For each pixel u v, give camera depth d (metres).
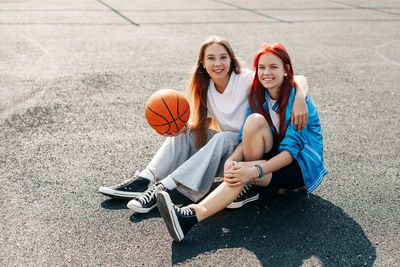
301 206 2.84
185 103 2.84
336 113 4.48
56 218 2.71
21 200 2.90
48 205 2.85
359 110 4.58
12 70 5.59
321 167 2.71
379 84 5.45
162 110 2.76
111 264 2.31
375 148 3.71
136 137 3.91
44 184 3.11
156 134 3.98
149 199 2.75
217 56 2.69
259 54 2.60
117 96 4.86
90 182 3.14
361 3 12.70
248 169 2.46
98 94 4.90
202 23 9.08
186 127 2.92
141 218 2.73
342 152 3.61
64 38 7.38
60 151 3.60
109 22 8.90
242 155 2.67
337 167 3.36
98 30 8.09
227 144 2.74
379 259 2.35
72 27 8.27
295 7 11.71
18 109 4.43
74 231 2.59
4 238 2.52
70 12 9.93
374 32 8.54
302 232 2.57
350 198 2.94
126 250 2.43
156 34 7.90
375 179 3.19
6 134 3.89
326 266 2.29
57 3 11.32
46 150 3.62
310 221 2.68
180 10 10.73
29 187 3.06
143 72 5.70
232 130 2.96
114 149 3.66
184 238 2.53
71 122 4.17
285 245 2.46
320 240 2.50
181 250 2.43
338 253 2.39
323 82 5.46
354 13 10.84
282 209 2.81
